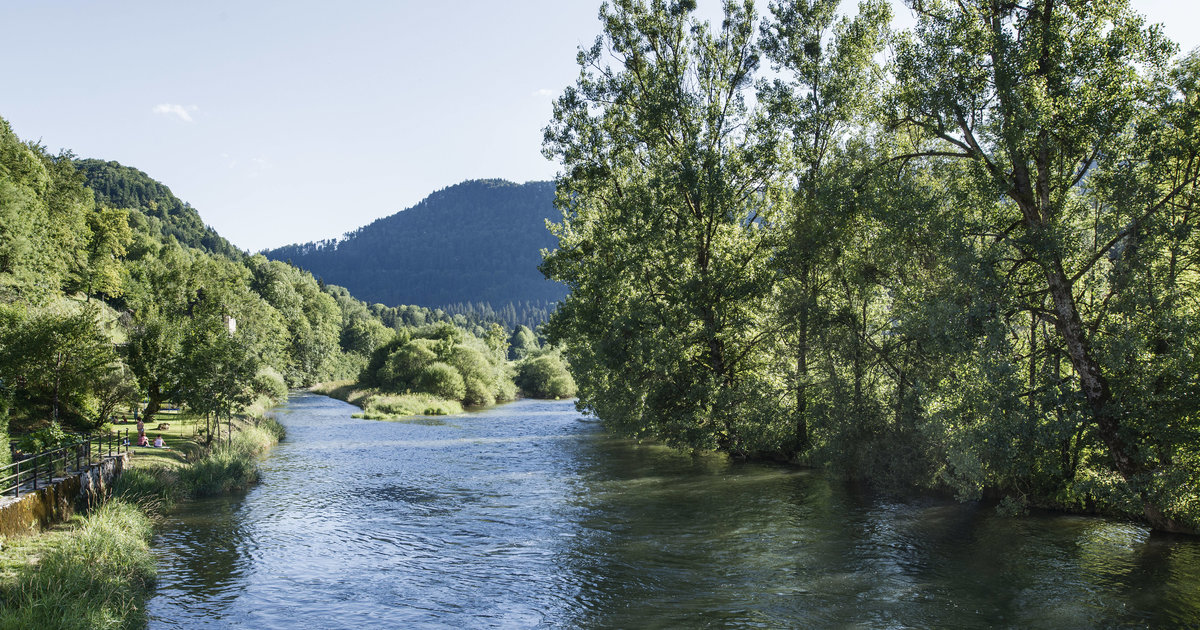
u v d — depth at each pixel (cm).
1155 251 1585
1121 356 1534
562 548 1716
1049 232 1596
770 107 2714
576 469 2938
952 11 1839
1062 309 1678
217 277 6994
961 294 1806
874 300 2459
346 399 8375
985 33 1755
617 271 3058
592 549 1703
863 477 2373
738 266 2967
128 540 1522
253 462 2880
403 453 3478
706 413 2811
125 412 3741
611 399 3072
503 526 1944
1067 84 1628
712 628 1202
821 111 2645
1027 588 1367
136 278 8462
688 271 2992
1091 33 1636
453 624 1234
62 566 1266
